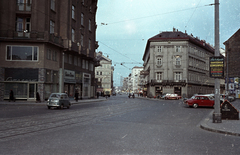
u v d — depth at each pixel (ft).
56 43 105.19
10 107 71.15
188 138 26.94
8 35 95.50
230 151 21.01
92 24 151.33
